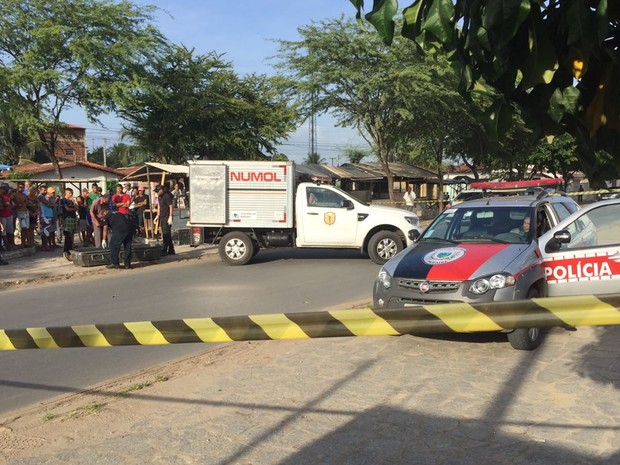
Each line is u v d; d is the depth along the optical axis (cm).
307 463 345
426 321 235
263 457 354
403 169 4434
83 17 2325
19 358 613
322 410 428
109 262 1338
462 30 169
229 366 551
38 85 2286
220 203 1334
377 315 244
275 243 1345
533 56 162
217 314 808
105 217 1315
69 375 555
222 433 391
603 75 179
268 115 3081
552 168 3469
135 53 2420
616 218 626
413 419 406
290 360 559
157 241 1722
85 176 4131
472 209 715
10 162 4219
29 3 2286
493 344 591
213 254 1544
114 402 461
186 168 1858
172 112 2827
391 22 158
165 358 604
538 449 353
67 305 898
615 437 366
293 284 1052
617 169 191
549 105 178
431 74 2092
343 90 2255
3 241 1477
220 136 2891
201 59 3031
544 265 622
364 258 1417
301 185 1341
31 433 405
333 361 550
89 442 384
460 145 3089
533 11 159
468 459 345
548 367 511
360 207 1322
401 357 556
